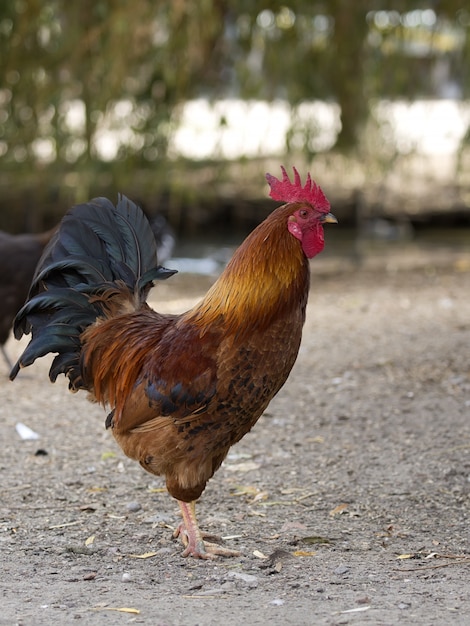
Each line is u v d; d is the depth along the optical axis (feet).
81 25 42.34
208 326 14.62
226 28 46.57
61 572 14.69
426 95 47.96
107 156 51.39
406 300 36.60
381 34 45.80
